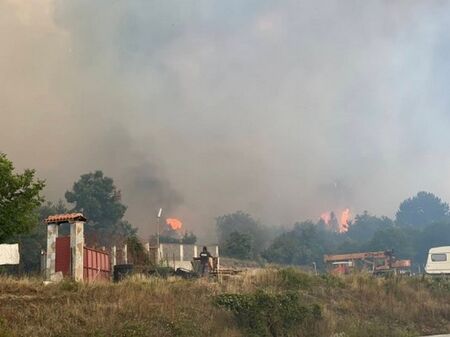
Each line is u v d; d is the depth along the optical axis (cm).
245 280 2562
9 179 2345
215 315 1944
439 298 3031
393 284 3014
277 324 2061
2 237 2316
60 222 2425
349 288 2855
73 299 1728
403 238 8825
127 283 2005
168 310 1834
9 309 1552
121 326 1606
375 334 2303
